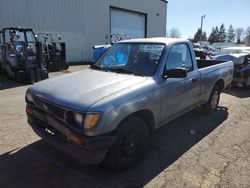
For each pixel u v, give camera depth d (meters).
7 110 6.18
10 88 9.44
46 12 19.19
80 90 3.22
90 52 23.00
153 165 3.59
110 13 24.22
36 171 3.40
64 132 3.04
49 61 14.95
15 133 4.64
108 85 3.35
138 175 3.34
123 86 3.33
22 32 12.54
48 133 3.37
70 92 3.19
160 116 3.81
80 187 3.07
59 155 3.81
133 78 3.66
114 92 3.14
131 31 27.03
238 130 4.96
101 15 23.34
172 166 3.57
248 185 3.14
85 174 3.34
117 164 3.25
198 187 3.09
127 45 4.48
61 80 3.75
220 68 5.75
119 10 25.11
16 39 12.04
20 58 11.02
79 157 2.90
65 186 3.09
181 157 3.83
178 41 4.39
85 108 2.83
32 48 12.09
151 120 3.73
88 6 22.08
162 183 3.17
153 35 30.28
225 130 4.95
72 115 2.91
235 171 3.45
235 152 4.02
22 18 17.84
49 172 3.38
